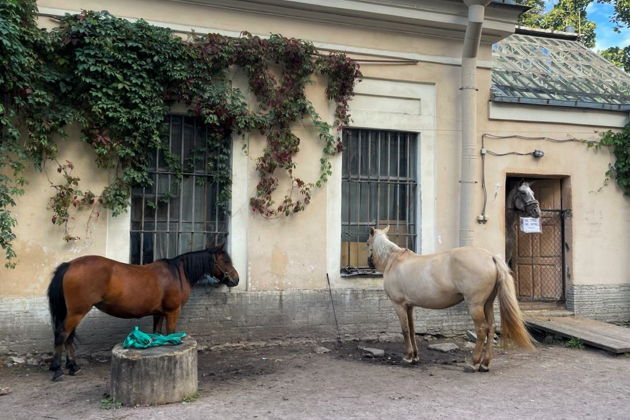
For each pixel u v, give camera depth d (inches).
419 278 271.0
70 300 239.8
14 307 277.1
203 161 317.4
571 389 236.2
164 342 221.1
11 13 252.4
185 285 271.1
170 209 311.3
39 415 198.1
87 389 231.5
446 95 367.9
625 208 407.5
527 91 401.4
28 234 280.7
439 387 237.1
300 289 328.8
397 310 284.4
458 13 359.3
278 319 322.7
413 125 359.9
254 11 325.4
